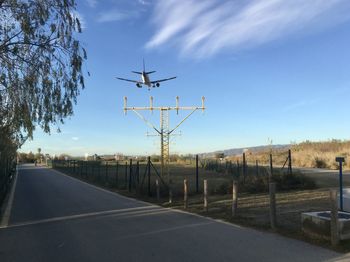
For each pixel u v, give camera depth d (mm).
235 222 12797
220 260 8359
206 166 55688
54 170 77625
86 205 18938
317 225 9797
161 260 8500
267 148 94312
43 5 14133
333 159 51156
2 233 12023
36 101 14633
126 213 15828
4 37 13742
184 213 15320
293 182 23484
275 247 9320
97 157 119312
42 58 14398
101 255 9070
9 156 31922
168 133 37094
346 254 8523
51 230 12406
